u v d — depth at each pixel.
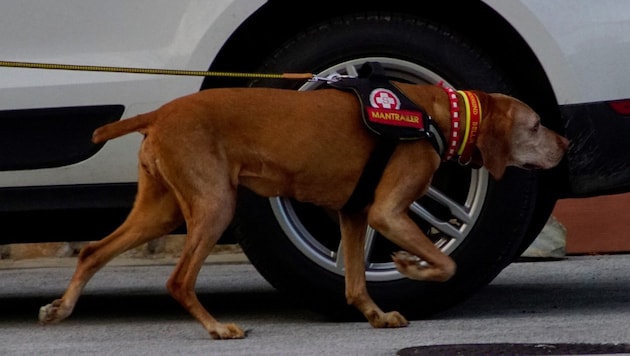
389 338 8.20
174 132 8.14
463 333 8.36
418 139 8.38
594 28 8.96
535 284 11.81
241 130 8.25
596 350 7.53
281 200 8.99
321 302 9.09
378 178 8.39
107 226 9.48
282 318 9.60
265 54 9.30
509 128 8.59
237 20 8.95
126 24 9.04
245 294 11.64
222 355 7.67
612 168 9.02
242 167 8.30
